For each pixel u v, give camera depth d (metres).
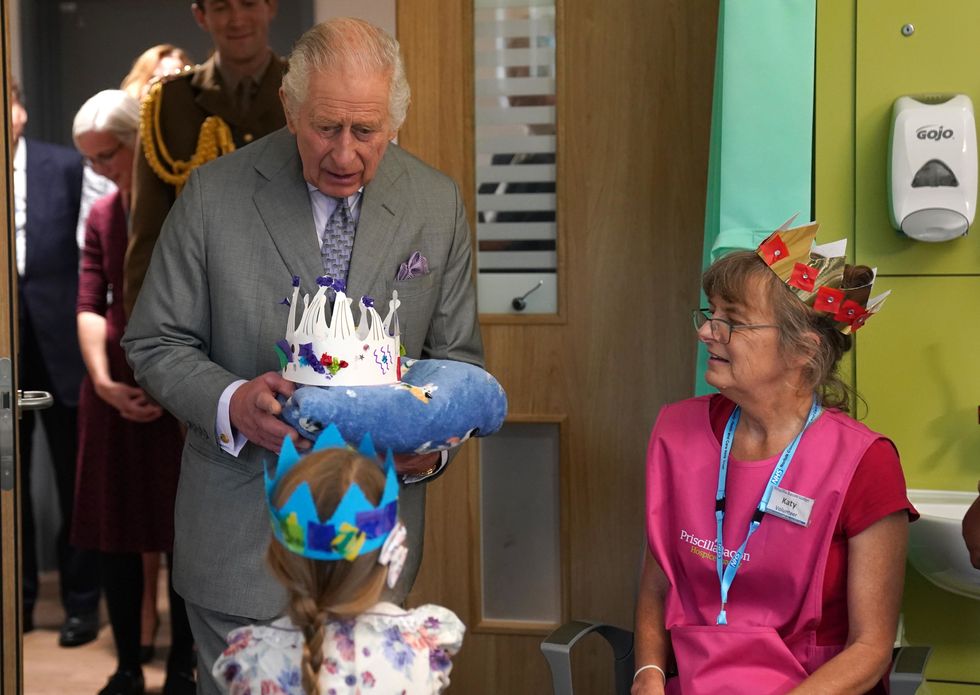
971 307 2.46
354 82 2.08
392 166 2.36
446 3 3.11
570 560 3.16
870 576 1.99
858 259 2.50
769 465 2.06
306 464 1.61
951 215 2.37
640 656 2.13
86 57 4.84
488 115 3.14
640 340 3.10
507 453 3.19
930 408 2.48
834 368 2.12
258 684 1.64
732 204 2.46
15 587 2.45
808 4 2.42
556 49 3.08
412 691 1.63
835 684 1.91
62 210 4.37
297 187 2.28
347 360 2.04
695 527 2.10
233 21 3.38
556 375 3.14
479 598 3.22
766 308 2.04
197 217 2.27
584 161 3.09
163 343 2.28
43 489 5.00
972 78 2.45
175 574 2.34
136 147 3.61
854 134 2.49
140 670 3.71
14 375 2.43
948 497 2.46
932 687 2.50
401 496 2.31
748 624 2.04
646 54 3.05
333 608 1.56
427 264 2.33
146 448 3.63
